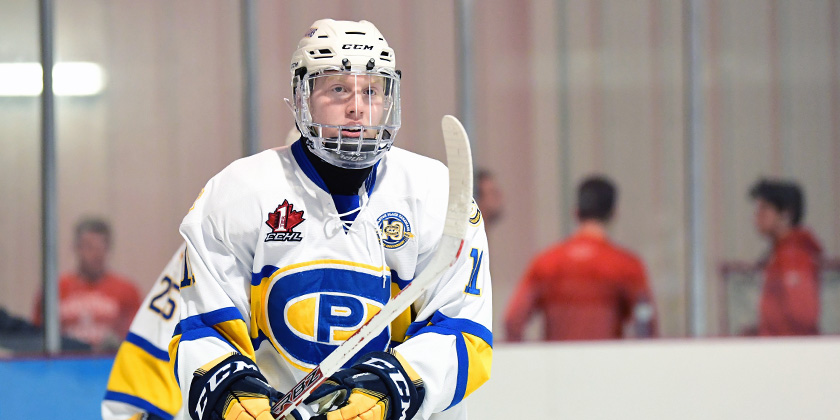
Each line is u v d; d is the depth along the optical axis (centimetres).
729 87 1970
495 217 1527
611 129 1970
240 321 538
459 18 1483
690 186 1599
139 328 953
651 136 1978
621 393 1113
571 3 1950
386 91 545
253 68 1415
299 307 547
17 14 1566
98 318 1577
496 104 1931
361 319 550
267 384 525
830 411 1141
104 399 952
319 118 533
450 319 554
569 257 1563
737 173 1969
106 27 1773
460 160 443
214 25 1800
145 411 944
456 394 547
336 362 487
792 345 1146
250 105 1415
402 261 557
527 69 1942
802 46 1977
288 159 560
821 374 1141
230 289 548
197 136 1814
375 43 534
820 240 1970
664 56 1977
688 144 1602
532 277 1573
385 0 1841
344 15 1816
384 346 571
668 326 1956
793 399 1141
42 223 1160
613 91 1973
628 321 1584
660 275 1969
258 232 543
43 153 1161
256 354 570
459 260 556
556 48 1952
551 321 1562
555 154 1962
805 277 1700
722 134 1969
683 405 1123
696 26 1603
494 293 1933
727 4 1964
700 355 1128
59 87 1764
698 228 1591
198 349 531
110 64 1780
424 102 1872
